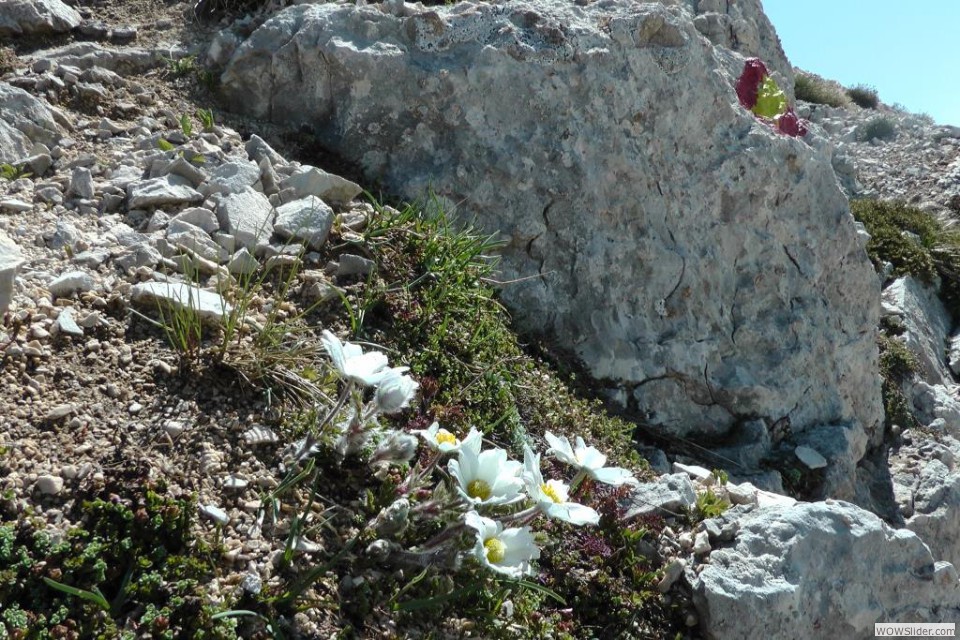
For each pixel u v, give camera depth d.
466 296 4.18
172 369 3.11
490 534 2.61
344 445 2.97
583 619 3.22
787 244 5.82
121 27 5.39
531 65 5.02
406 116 4.96
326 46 4.87
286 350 3.37
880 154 13.54
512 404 3.93
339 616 2.70
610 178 5.16
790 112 6.17
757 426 5.54
